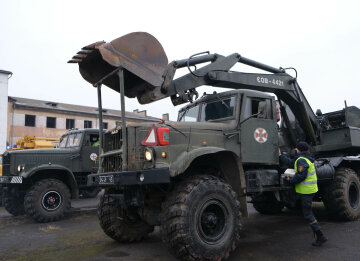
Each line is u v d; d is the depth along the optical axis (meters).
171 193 3.33
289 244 3.94
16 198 7.24
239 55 5.14
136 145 3.57
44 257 3.67
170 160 3.55
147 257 3.55
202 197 3.25
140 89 4.09
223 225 3.40
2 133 22.69
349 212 5.16
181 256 3.09
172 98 4.48
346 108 6.07
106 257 3.58
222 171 3.97
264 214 6.35
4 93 23.02
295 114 6.00
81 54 3.69
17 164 6.76
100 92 4.05
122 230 4.19
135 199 3.55
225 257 3.30
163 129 3.52
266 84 5.28
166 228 3.13
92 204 8.21
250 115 4.48
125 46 3.60
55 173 7.04
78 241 4.46
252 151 4.37
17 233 5.17
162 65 3.95
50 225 5.89
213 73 4.69
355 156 6.27
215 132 4.07
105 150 4.05
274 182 4.47
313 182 3.95
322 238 3.80
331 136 6.06
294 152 5.75
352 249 3.62
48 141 10.15
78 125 29.39
